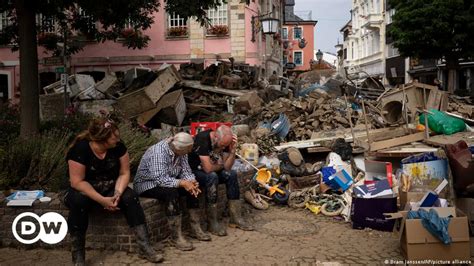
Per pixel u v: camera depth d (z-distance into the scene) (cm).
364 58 5806
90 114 1346
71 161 505
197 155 635
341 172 771
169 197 567
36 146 700
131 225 530
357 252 560
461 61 3303
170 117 1374
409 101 1112
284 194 773
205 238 600
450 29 2573
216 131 650
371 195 654
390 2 2903
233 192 654
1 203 575
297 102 1332
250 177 796
